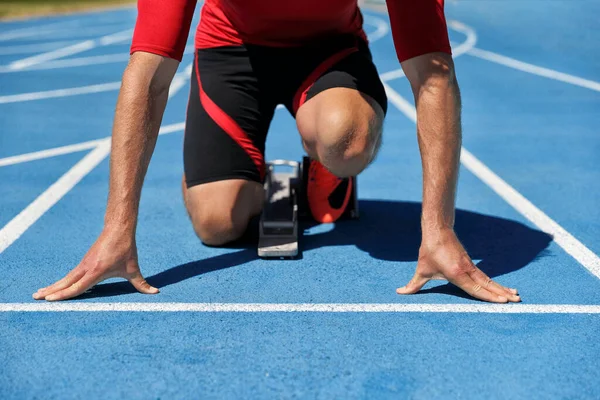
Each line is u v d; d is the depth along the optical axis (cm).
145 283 312
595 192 475
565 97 820
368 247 377
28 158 578
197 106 367
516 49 1216
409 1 292
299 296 310
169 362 252
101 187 496
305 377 242
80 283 303
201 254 365
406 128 695
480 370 247
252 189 367
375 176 530
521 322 284
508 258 359
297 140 649
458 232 399
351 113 318
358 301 304
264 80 362
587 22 1549
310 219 427
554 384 239
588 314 292
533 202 455
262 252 355
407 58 299
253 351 260
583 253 365
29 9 2159
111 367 249
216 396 231
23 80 989
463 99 817
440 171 300
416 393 233
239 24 358
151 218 428
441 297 309
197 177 361
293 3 334
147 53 297
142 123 300
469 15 1798
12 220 421
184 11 298
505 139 635
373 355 257
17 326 280
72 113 771
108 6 2373
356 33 377
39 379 242
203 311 294
